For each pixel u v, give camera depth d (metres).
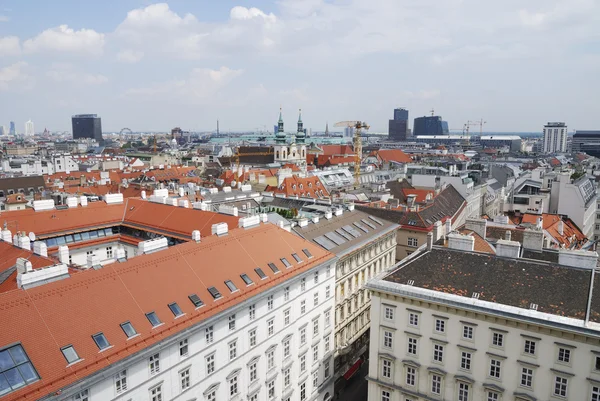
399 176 199.50
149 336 47.19
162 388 48.50
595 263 56.94
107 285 49.72
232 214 86.00
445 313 57.84
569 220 139.75
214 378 54.88
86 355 42.47
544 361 52.12
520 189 162.62
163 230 84.25
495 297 55.88
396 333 62.00
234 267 62.25
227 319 55.91
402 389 62.09
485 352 55.59
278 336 65.50
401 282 62.06
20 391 37.56
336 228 92.56
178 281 55.19
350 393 86.31
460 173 177.88
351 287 90.12
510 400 54.53
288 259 70.25
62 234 81.19
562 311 51.78
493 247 78.75
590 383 49.69
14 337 40.53
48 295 45.34
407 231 115.75
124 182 181.75
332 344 80.38
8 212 80.31
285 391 67.88
